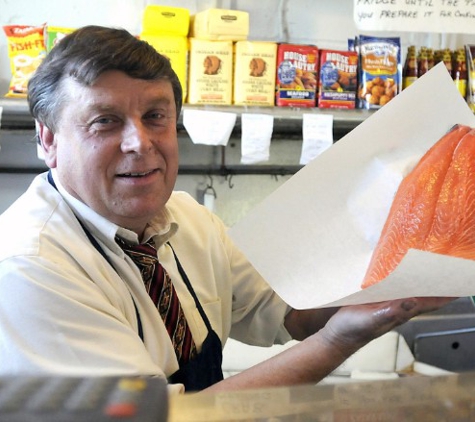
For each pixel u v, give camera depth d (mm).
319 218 788
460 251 698
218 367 1066
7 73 2055
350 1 2283
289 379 764
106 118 896
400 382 443
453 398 413
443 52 2037
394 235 731
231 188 2211
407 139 818
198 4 2180
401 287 617
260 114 1854
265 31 2242
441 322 1769
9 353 768
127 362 789
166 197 991
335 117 1896
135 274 978
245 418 379
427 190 746
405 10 1405
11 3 2055
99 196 935
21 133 1919
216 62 1853
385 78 1938
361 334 730
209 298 1128
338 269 765
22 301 793
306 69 1902
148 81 907
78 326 802
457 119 817
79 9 2111
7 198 2061
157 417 304
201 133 1807
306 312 1109
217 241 1198
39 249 860
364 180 806
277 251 770
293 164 2252
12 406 296
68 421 284
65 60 904
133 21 2148
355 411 394
